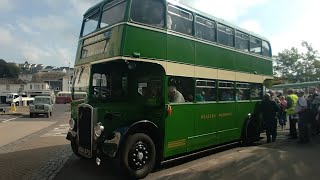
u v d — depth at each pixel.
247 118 12.96
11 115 35.00
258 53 14.15
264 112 13.52
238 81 12.45
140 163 8.16
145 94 9.23
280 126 19.31
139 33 8.36
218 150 11.90
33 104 32.41
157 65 8.96
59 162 10.06
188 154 10.36
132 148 8.05
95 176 8.45
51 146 13.09
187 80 9.77
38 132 18.31
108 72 9.67
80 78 10.00
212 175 8.21
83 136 8.64
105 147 8.05
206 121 10.53
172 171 8.83
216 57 11.09
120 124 8.55
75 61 10.64
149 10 8.68
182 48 9.54
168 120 8.95
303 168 8.76
